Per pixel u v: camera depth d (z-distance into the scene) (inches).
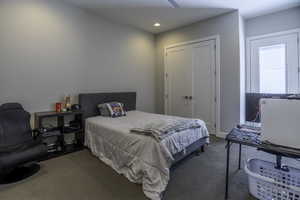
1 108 94.0
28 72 111.0
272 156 105.7
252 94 133.9
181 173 90.9
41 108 117.5
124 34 170.2
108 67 157.9
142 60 188.7
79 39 136.4
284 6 132.7
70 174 90.7
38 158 88.7
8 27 102.3
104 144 106.3
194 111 172.4
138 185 80.3
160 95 200.1
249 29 154.2
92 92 146.3
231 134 72.4
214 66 156.3
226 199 69.6
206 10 140.7
